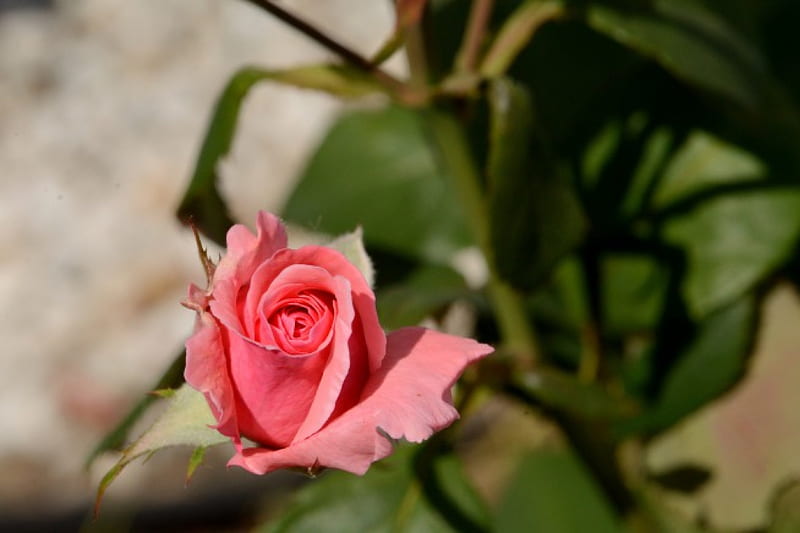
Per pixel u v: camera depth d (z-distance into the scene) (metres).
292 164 1.77
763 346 1.00
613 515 0.88
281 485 1.67
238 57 1.89
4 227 1.87
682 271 0.87
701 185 0.88
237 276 0.62
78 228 1.85
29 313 1.80
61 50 2.04
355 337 0.62
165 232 1.82
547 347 0.97
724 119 0.89
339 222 0.99
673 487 0.97
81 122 1.93
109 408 1.73
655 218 0.89
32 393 1.76
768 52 0.99
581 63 0.92
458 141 0.80
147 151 1.88
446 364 0.63
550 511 0.90
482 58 0.83
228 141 0.78
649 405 0.87
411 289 0.84
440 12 0.92
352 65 0.78
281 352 0.61
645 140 0.91
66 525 1.63
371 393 0.62
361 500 0.80
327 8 1.81
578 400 0.81
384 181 1.00
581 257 0.91
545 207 0.77
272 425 0.62
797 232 0.86
